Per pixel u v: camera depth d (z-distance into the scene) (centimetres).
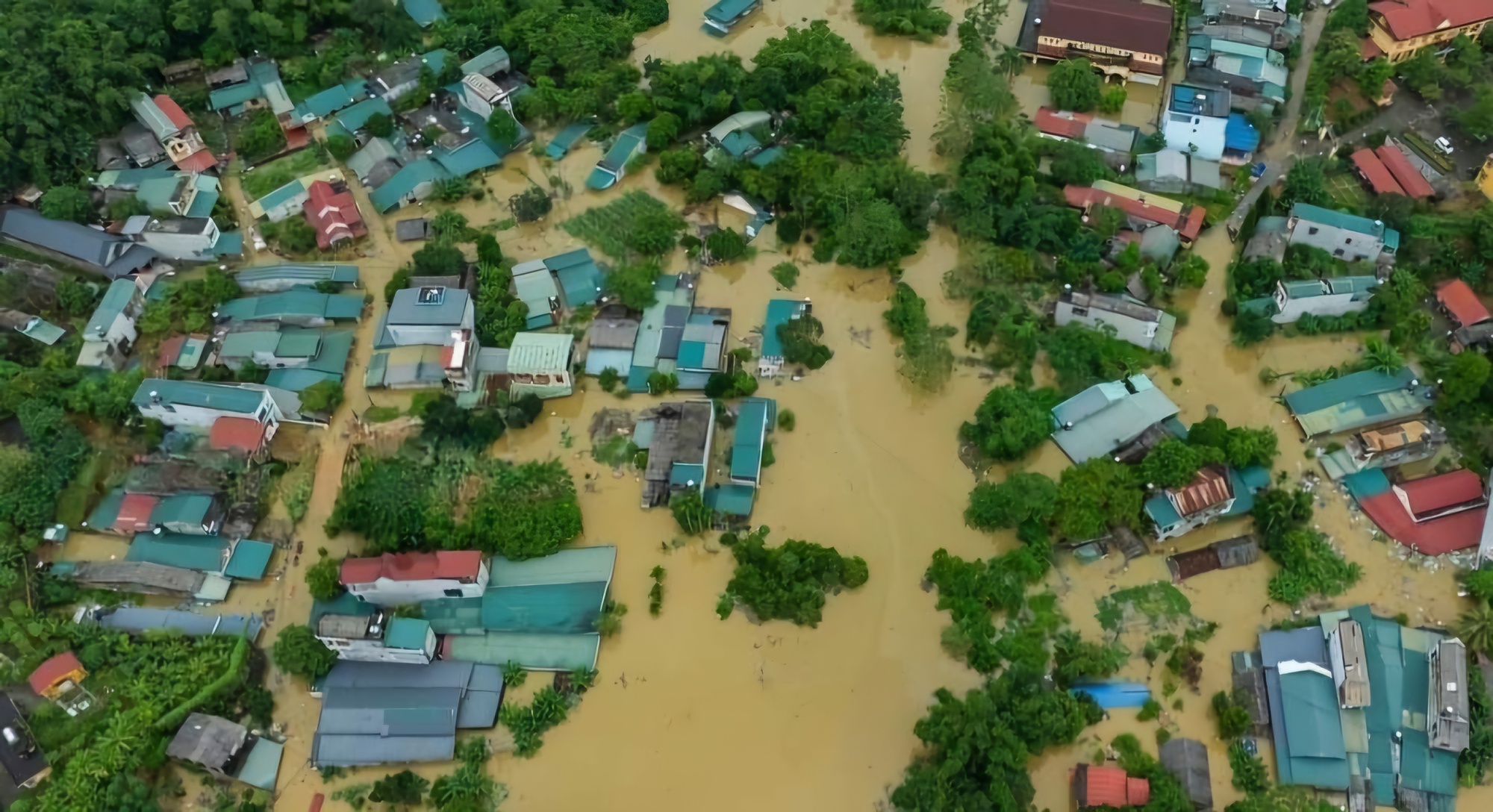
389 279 7362
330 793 5262
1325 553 5816
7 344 6838
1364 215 7269
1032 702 5131
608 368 6744
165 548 6012
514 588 5853
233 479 6241
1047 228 7181
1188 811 4931
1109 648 5600
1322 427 6294
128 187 7738
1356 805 5003
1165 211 7312
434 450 6297
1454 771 5059
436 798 5159
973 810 4816
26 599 5856
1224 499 5784
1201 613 5694
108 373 6744
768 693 5553
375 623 5453
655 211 7644
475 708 5450
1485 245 6888
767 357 6800
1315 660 5384
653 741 5416
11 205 7631
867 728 5419
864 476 6347
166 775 5297
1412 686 5291
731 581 5859
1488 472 6050
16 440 6456
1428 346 6581
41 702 5503
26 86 7544
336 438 6562
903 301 7000
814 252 7419
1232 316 6906
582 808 5234
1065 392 6550
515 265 7388
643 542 6100
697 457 6159
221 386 6438
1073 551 5931
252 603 5922
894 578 5916
